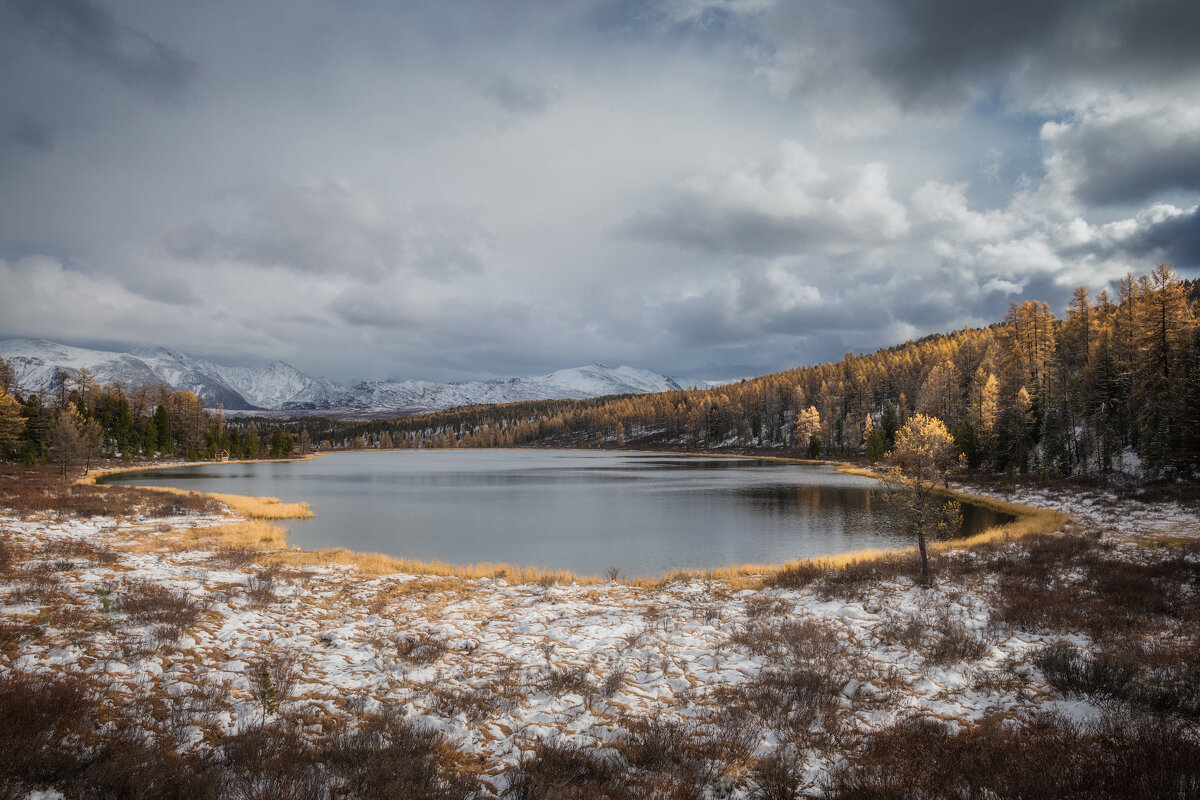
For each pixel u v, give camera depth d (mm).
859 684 9812
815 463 122688
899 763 6973
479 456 196875
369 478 94875
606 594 18969
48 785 5777
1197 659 10375
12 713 6926
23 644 9969
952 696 9391
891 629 13266
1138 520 33344
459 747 7617
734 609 16188
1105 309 86062
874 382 156000
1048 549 23703
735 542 36625
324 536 38438
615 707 9141
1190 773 6012
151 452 119875
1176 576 17141
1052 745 7121
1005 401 74625
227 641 11797
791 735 7906
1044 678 9930
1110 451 54406
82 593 13898
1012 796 5898
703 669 11008
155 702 8320
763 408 182125
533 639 13156
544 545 35844
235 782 6125
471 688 9812
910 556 24484
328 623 14070
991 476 66188
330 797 5988
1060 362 80062
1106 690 9031
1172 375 51781
